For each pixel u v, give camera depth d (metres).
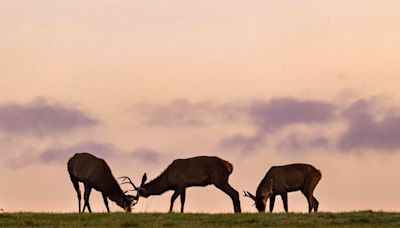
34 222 45.53
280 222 46.19
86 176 52.84
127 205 53.16
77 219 46.69
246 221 46.56
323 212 49.16
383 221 46.69
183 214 48.25
